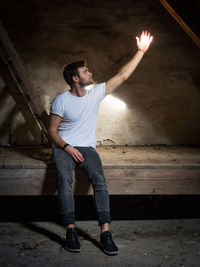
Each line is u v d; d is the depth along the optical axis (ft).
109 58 15.01
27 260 9.04
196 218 12.46
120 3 14.83
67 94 10.91
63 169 10.19
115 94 15.26
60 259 9.13
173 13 11.23
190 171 11.29
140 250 9.74
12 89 14.56
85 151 10.73
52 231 11.07
